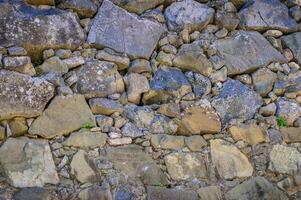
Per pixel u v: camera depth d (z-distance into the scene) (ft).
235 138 10.24
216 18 11.09
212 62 10.69
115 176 9.27
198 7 11.02
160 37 10.65
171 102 10.21
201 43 10.78
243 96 10.57
